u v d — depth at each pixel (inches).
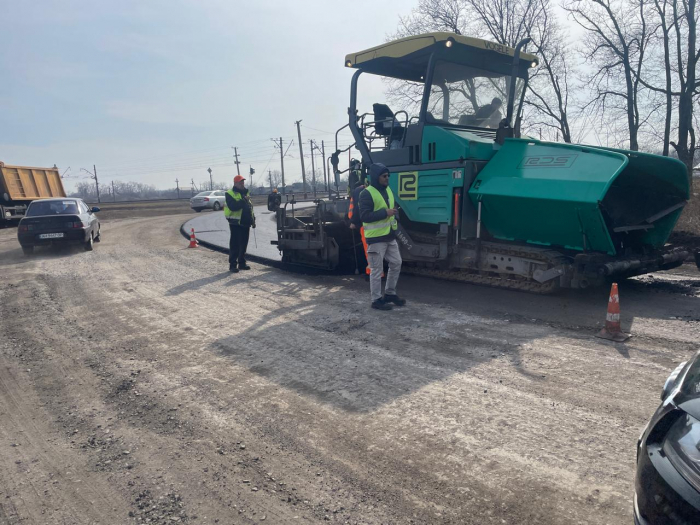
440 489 113.0
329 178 404.5
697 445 74.2
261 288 329.1
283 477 120.6
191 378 181.9
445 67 300.0
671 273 334.6
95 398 168.7
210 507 110.8
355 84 340.2
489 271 288.5
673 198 276.7
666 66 733.3
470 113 313.9
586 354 185.0
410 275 344.5
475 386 163.5
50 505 113.5
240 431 142.9
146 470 125.8
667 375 163.6
